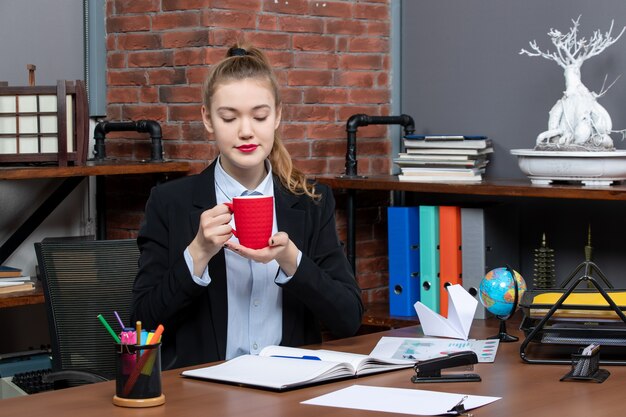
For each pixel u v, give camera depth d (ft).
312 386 6.08
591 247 10.75
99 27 12.39
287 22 11.94
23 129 10.52
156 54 11.85
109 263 9.14
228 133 7.00
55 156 10.58
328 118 12.44
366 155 12.96
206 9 11.28
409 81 12.97
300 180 7.82
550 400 5.71
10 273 10.63
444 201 12.85
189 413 5.45
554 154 10.16
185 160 11.66
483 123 12.19
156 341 5.69
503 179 11.67
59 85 10.55
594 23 11.11
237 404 5.64
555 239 11.67
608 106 11.08
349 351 7.24
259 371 6.27
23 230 11.98
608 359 6.86
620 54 10.94
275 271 7.45
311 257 7.72
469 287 11.25
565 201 11.55
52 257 9.12
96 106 12.41
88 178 12.64
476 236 11.19
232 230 6.72
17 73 11.81
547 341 6.89
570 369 6.55
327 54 12.39
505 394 5.86
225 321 7.32
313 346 7.43
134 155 12.30
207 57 11.30
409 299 11.71
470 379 6.21
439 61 12.61
